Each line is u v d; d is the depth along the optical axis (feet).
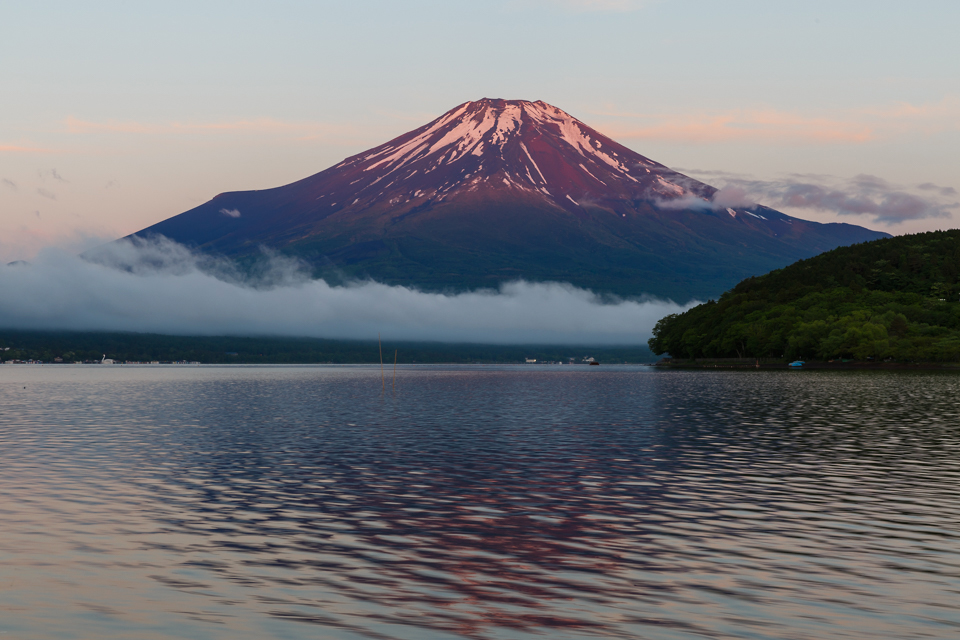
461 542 97.09
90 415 295.07
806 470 152.35
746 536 100.22
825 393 418.72
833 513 113.60
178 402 380.17
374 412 307.58
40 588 78.59
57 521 107.14
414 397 419.74
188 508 116.26
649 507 117.80
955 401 349.82
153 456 173.47
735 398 381.19
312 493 128.67
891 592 78.38
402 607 73.56
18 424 254.06
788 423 247.91
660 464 160.66
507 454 176.55
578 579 82.12
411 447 190.19
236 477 144.66
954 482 138.82
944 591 78.69
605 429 232.32
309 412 309.01
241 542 96.63
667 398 386.93
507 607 73.72
